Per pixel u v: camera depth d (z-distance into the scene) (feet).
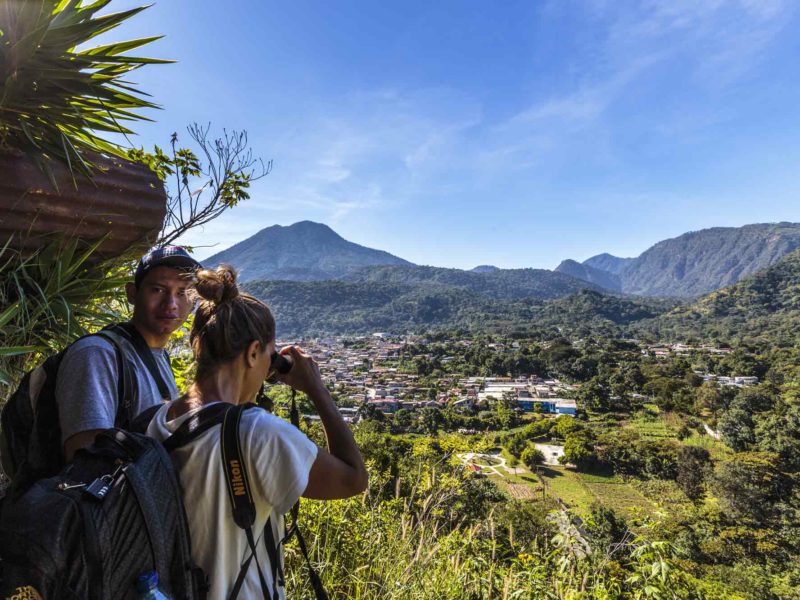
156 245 6.06
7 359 4.81
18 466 3.56
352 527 7.99
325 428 3.29
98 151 5.62
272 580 2.87
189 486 2.63
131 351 3.93
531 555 9.59
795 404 172.04
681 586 8.88
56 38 4.73
